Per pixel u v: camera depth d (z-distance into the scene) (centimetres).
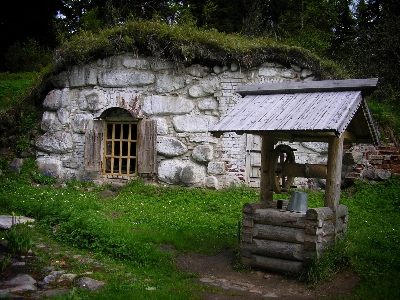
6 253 543
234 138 988
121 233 621
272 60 997
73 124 1066
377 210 830
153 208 832
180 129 1009
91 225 620
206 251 605
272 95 570
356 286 486
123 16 1872
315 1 1759
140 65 1038
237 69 997
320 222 502
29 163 1072
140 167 1008
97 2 2025
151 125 1009
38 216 706
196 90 1007
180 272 531
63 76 1080
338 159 531
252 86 589
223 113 994
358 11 1733
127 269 523
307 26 1688
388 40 1429
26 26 2206
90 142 1029
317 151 979
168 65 1023
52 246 591
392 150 980
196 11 1931
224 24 1898
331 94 532
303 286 493
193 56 992
